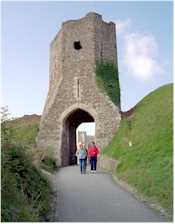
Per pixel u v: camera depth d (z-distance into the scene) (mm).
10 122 12141
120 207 11508
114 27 32250
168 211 10492
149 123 22203
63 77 29859
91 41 29984
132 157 19047
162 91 27344
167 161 15039
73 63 29984
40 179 13773
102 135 27203
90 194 13773
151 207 11445
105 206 11680
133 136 22688
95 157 22266
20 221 8031
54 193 13938
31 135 29234
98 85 28625
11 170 10883
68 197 13234
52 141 27984
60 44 31094
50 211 11000
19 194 9547
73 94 29031
